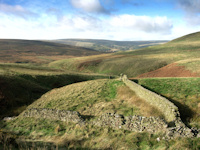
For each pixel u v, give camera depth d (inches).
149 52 4699.8
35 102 1098.1
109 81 1143.0
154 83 888.3
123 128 459.8
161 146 339.3
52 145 422.9
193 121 453.1
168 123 430.0
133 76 3009.4
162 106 547.5
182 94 664.4
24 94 1266.0
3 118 829.2
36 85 1536.7
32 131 564.4
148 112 568.7
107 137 430.6
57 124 583.5
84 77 2299.5
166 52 4227.4
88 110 708.7
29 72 1977.1
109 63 3914.9
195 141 326.3
